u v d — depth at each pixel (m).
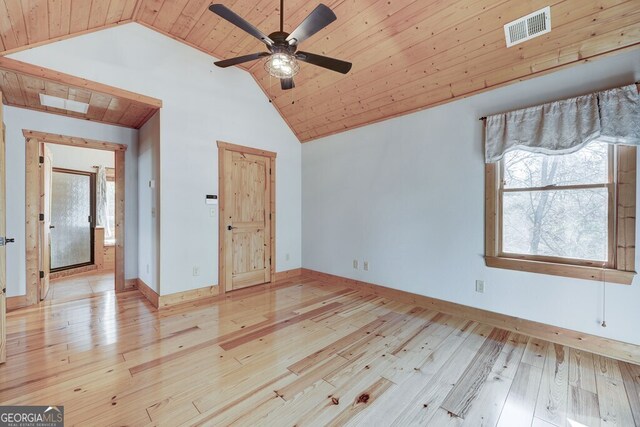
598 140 2.15
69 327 2.68
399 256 3.50
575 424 1.50
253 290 3.93
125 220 3.92
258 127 4.17
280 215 4.53
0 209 2.07
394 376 1.92
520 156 2.63
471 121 2.88
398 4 2.40
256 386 1.81
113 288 4.01
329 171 4.37
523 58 2.42
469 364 2.07
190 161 3.43
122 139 3.91
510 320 2.64
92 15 2.51
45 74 2.46
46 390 1.75
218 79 3.68
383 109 3.52
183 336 2.51
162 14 2.89
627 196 2.09
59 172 4.77
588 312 2.26
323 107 3.93
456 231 3.00
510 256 2.68
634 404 1.64
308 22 1.74
